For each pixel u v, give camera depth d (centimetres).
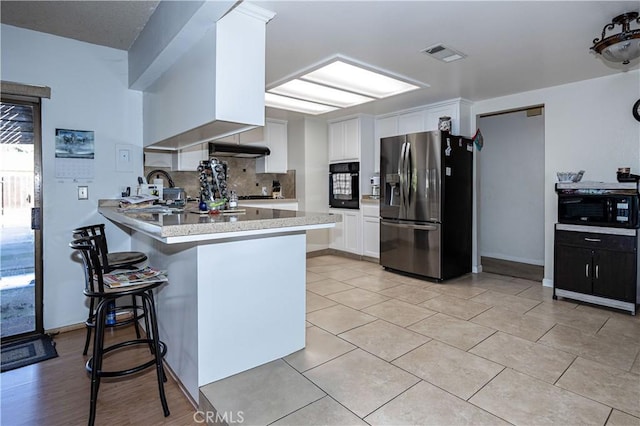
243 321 200
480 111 436
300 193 552
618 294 302
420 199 414
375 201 499
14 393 197
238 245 196
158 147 325
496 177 554
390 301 334
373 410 168
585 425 158
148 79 284
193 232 150
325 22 230
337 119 549
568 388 187
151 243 262
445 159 397
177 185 456
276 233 213
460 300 337
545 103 382
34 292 280
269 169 544
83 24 260
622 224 299
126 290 176
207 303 185
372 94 417
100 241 205
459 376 199
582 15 222
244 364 201
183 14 193
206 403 173
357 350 230
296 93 418
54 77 281
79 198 295
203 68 204
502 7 213
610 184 304
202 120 204
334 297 347
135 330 281
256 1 199
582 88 356
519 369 207
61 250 288
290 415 163
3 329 271
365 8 212
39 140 278
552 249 381
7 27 261
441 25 236
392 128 504
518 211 530
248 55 203
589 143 353
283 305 219
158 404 188
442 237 397
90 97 298
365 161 523
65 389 202
